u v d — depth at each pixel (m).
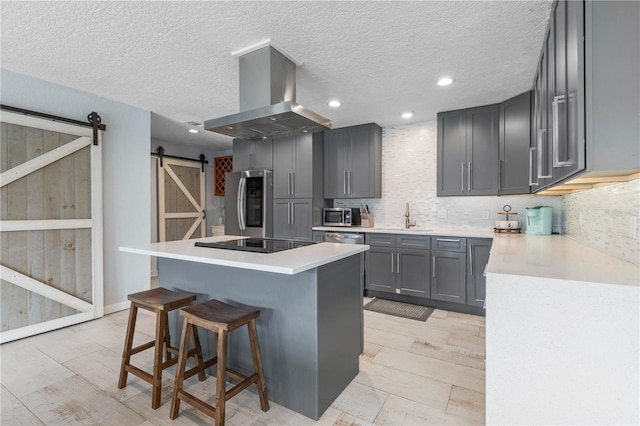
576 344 1.19
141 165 3.67
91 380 2.11
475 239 3.34
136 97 3.30
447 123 3.71
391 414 1.79
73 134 3.04
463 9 1.82
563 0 1.50
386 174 4.45
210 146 5.85
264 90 2.29
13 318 2.69
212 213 6.25
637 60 1.14
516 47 2.24
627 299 1.12
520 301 1.27
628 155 1.15
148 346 2.17
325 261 1.77
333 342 1.92
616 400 1.14
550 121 1.87
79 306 3.08
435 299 3.57
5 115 2.61
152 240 5.14
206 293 2.22
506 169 3.32
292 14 1.87
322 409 1.80
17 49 2.29
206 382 2.12
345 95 3.19
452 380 2.12
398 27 2.00
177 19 1.92
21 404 1.86
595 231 2.09
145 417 1.76
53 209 2.91
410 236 3.71
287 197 4.57
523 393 1.27
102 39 2.16
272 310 1.92
